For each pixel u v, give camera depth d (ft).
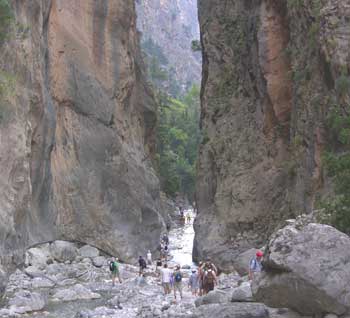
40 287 68.03
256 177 90.02
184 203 235.81
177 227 168.66
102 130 97.76
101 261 86.12
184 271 83.25
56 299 61.31
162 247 104.63
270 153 89.71
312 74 71.51
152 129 134.72
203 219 98.43
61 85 92.68
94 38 101.24
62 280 73.10
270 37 89.45
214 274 57.88
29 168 74.79
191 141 274.77
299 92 75.05
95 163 94.73
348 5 64.75
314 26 70.79
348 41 63.21
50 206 84.69
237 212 89.97
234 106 101.76
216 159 100.32
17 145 70.54
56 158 89.56
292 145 78.79
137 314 52.03
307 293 29.09
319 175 65.21
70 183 90.02
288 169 79.66
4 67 71.72
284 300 30.60
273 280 30.53
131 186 99.60
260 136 92.84
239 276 71.46
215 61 109.19
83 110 95.86
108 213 93.61
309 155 69.36
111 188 95.76
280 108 88.53
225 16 108.47
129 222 96.73
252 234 87.45
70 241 87.81
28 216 76.79
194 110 328.49
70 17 97.04
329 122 62.75
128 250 93.20
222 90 105.70
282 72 88.38
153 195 108.37
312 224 31.07
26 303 56.34
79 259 86.17
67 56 95.04
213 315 31.58
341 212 48.80
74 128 93.61
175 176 187.62
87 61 98.78
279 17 88.89
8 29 72.74
